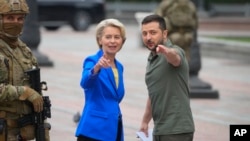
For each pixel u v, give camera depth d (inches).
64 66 1048.2
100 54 359.6
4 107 333.7
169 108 352.2
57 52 1269.7
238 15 2267.5
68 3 1829.5
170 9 727.7
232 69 1095.0
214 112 698.2
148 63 361.1
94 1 1875.0
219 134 584.7
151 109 366.0
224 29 1829.5
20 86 331.0
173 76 351.3
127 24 2177.7
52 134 567.2
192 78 792.9
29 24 980.6
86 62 357.4
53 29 1865.2
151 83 355.9
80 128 354.6
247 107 733.9
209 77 989.2
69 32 1836.9
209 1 2324.1
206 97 783.1
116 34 354.6
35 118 337.7
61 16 1825.8
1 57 329.1
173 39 721.0
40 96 334.6
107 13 2351.1
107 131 351.6
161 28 353.1
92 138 350.9
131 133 575.2
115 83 356.5
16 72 334.6
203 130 600.1
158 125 355.9
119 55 1245.7
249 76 1010.7
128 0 2450.8
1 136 332.2
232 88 882.8
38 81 338.6
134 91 825.5
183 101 353.1
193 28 734.5
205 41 1300.4
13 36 335.6
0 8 331.6
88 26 1877.5
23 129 337.7
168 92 351.3
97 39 360.2
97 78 350.0
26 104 337.1
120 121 360.8
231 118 664.4
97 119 351.6
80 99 754.8
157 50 339.3
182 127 351.3
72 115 657.0
